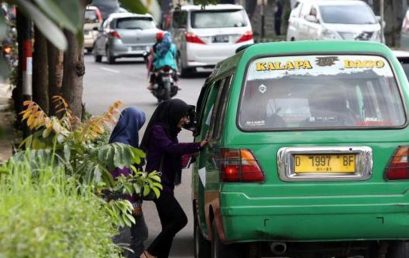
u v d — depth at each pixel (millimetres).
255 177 17953
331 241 18156
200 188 21156
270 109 18516
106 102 61594
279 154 18031
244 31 75438
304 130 18250
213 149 19344
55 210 11500
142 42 92500
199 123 23906
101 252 13461
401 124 18422
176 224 21781
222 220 18156
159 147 21469
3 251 9891
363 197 17984
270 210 17859
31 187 13297
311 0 80688
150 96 64812
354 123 18406
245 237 17953
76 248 11586
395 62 19078
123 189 17297
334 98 18672
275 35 122750
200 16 75625
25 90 40812
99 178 16625
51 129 16984
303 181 17984
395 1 99312
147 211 29219
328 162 18109
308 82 18828
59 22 7164
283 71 18844
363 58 19062
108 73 82812
